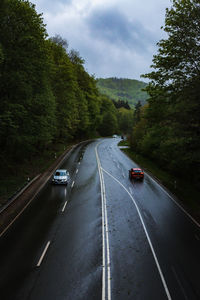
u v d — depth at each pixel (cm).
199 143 1499
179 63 1440
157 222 1325
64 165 2998
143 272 837
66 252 955
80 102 5475
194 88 1368
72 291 722
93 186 2073
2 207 1398
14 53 1664
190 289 751
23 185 1891
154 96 1622
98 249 991
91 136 8400
